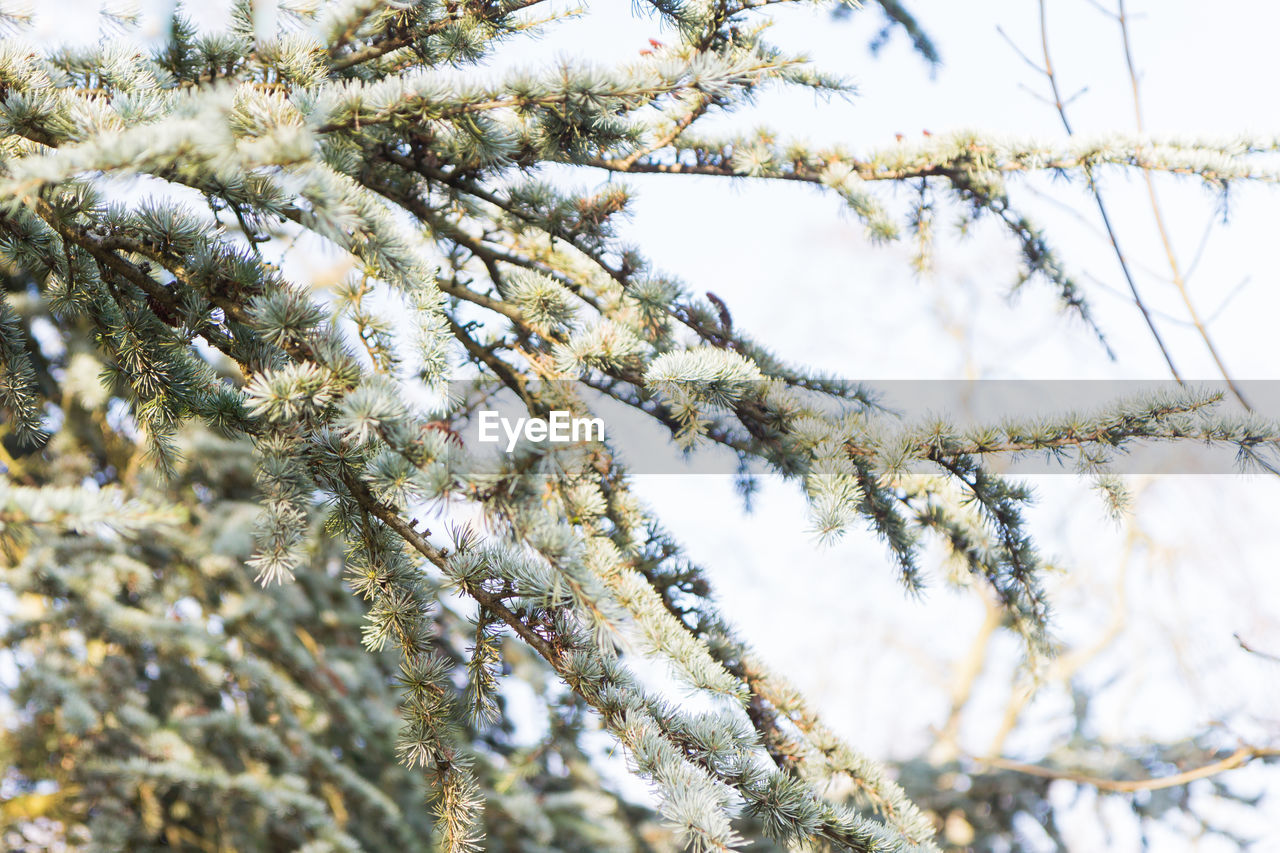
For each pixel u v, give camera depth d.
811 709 2.17
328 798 3.54
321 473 1.99
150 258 1.99
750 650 2.20
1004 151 2.21
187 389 2.03
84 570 2.94
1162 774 4.45
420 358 1.99
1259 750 2.86
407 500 1.94
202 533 3.08
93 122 1.95
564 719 3.36
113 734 3.10
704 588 2.21
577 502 2.05
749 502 2.24
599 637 1.93
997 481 2.12
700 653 2.04
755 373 2.08
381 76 2.10
